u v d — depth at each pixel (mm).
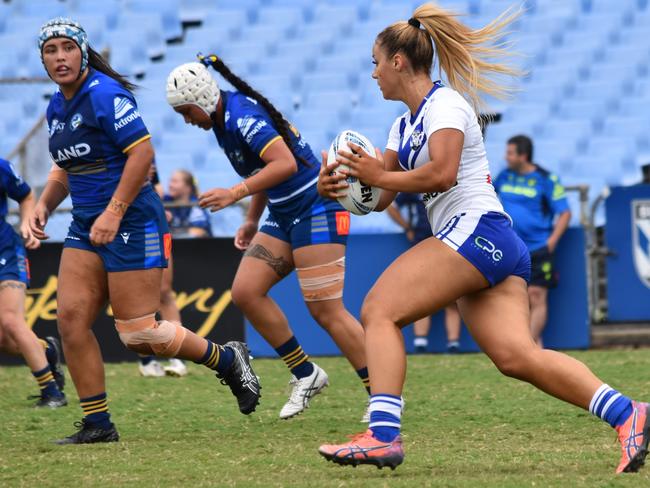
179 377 30188
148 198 18609
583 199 37281
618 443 18078
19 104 58000
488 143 53031
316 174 20953
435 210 15266
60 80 17922
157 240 18641
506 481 14375
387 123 55062
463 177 15031
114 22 62531
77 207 18609
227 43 61094
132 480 15367
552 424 20469
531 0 59625
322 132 54906
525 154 34781
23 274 25078
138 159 17922
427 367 31266
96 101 17953
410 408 23031
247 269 21453
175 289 35500
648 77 55531
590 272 37500
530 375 14938
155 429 20859
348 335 21109
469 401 23938
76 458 17453
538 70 56344
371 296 14922
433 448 17859
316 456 17250
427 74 15422
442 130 14672
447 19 15461
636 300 36719
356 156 14758
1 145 56156
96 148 18125
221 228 39094
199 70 19672
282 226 21344
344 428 20641
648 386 25875
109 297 18688
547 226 34906
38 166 38625
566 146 52000
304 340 36188
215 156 54094
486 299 15195
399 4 61469
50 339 25703
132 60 60625
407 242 35781
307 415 22594
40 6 64188
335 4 62562
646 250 36594
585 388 14797
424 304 14773
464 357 34125
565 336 35875
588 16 58562
